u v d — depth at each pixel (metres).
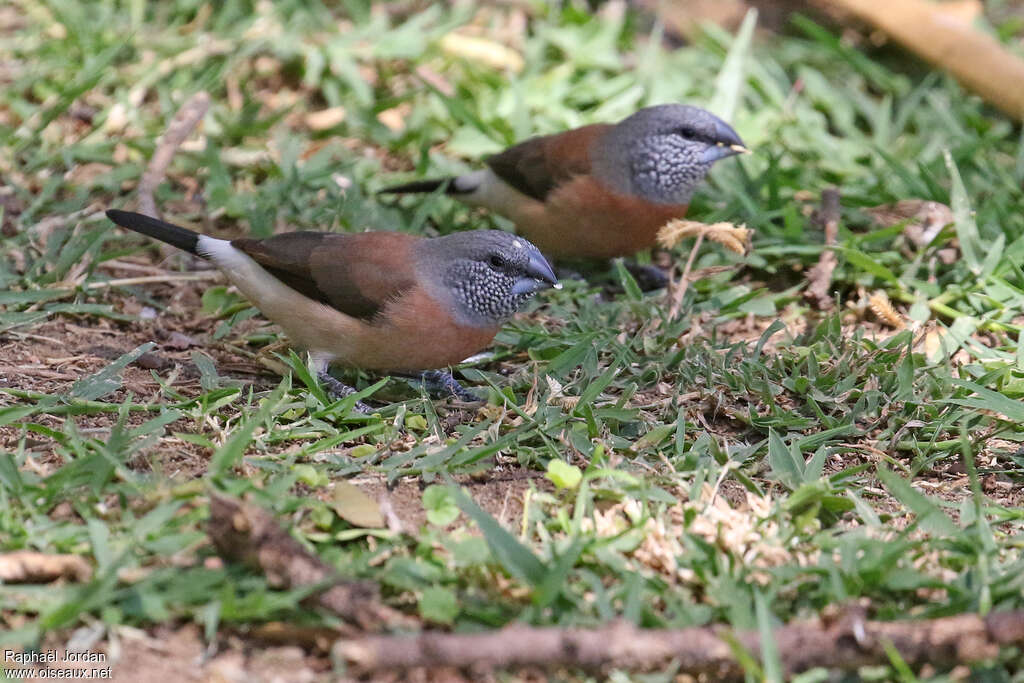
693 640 6.40
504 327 11.64
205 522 7.45
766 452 9.45
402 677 6.57
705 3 18.66
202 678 6.48
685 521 7.79
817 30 17.14
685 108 12.73
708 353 10.78
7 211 13.14
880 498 8.87
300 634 6.71
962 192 12.52
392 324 10.05
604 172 12.66
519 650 6.32
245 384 10.37
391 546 7.57
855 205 13.97
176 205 13.77
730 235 11.37
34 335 10.94
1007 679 6.65
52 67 15.59
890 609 6.95
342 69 15.98
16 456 8.45
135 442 8.95
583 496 7.89
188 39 16.44
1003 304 11.77
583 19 17.41
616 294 13.30
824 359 10.88
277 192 13.65
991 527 8.29
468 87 16.02
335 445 9.26
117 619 6.72
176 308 11.91
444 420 9.94
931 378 10.34
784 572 7.22
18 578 6.94
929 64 17.05
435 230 13.73
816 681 6.50
